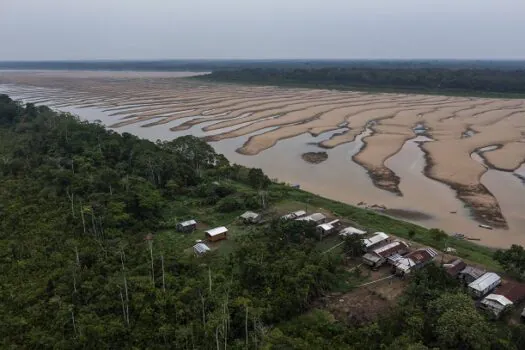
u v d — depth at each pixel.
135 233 53.03
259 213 60.50
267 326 35.66
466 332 32.44
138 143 82.75
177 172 70.50
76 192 59.69
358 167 86.19
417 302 38.25
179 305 36.47
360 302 40.38
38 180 63.88
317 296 40.94
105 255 45.31
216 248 50.91
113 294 38.12
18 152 78.62
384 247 48.38
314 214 58.62
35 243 47.62
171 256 45.84
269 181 72.69
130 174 70.31
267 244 48.78
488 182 76.31
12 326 34.44
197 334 33.53
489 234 57.31
